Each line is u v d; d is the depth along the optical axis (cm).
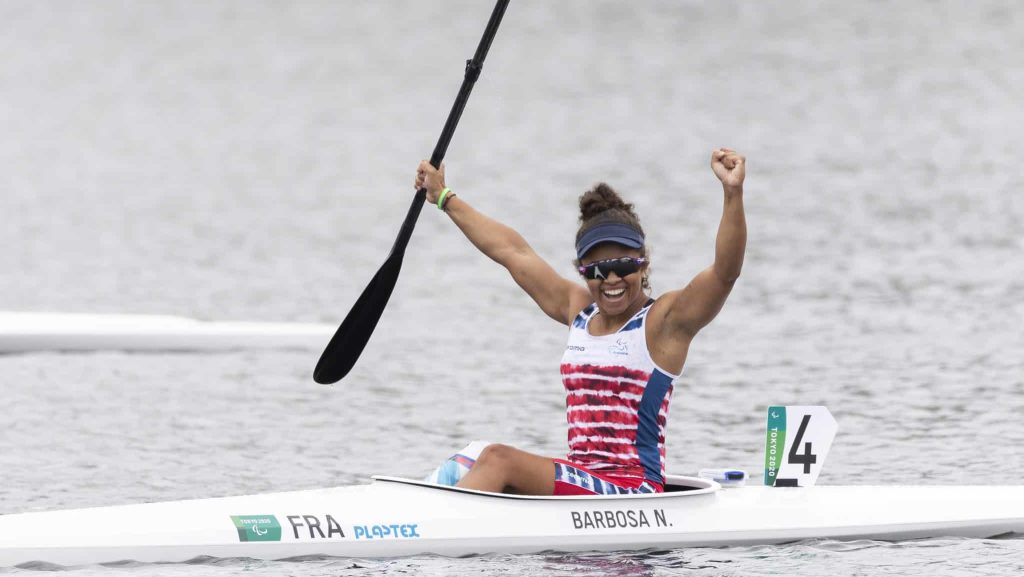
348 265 8162
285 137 16162
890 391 4612
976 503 2856
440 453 3853
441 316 6262
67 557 2484
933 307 6234
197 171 13575
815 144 13538
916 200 9925
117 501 3284
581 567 2512
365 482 3506
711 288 2453
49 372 5181
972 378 4791
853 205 9812
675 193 10806
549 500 2572
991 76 17962
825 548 2694
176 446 3941
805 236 8531
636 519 2611
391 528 2562
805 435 2820
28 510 3184
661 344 2530
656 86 18800
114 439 4034
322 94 19925
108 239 9425
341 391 4756
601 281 2498
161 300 7131
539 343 5622
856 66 19488
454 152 14138
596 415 2575
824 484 3406
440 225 9725
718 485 2717
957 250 7831
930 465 3600
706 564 2566
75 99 19888
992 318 5938
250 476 3572
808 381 4806
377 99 19275
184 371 5222
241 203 11319
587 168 12594
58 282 7725
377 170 13400
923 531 2792
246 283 7619
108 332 5666
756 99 17200
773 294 6669
